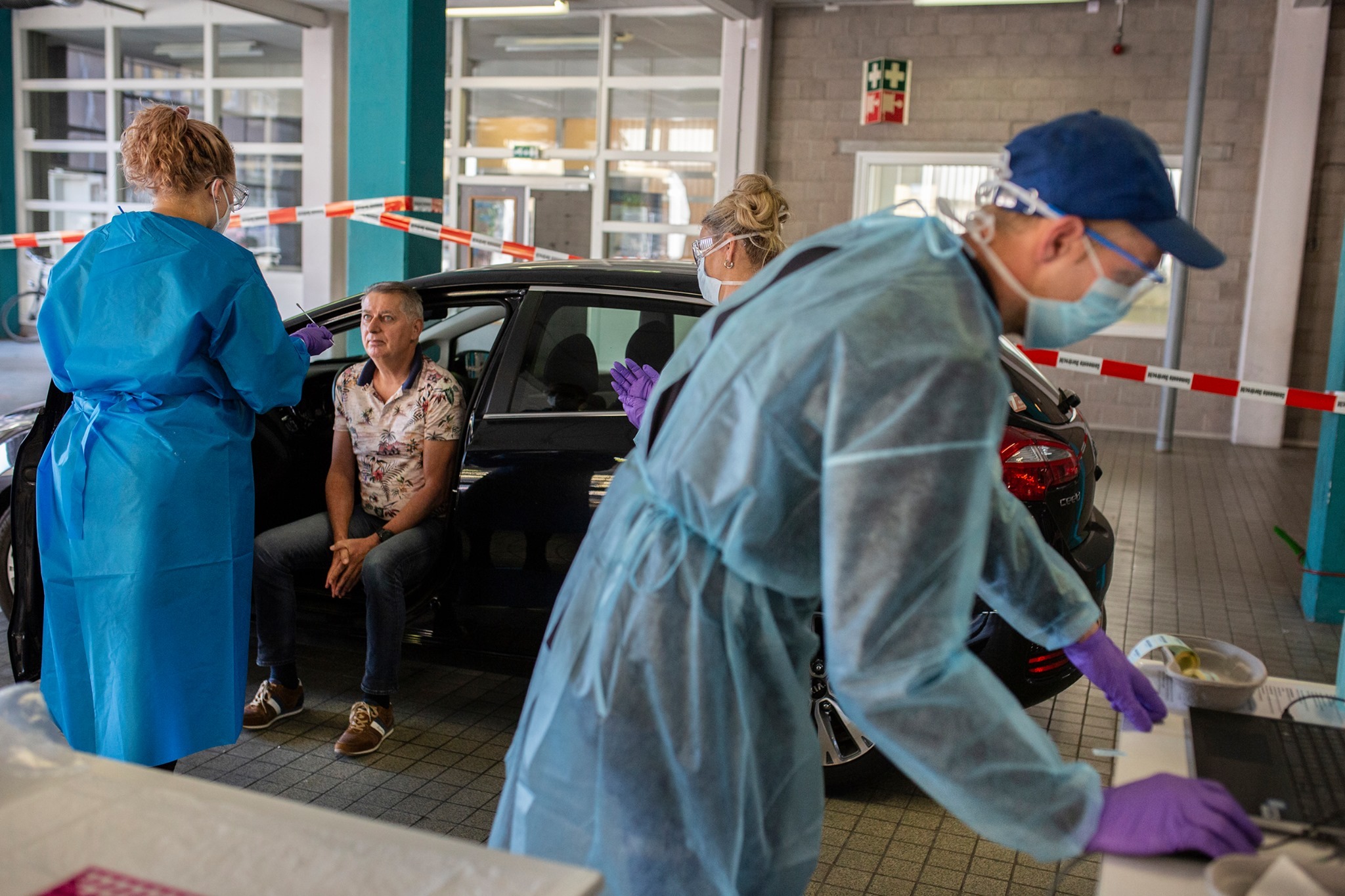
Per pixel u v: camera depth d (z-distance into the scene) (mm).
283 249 12820
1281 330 10086
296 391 2650
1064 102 10672
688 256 11891
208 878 896
